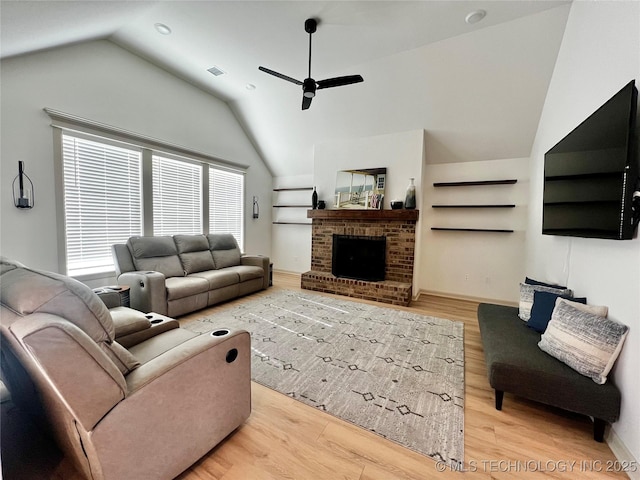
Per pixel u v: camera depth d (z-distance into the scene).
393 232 4.23
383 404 1.77
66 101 2.98
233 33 2.99
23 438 1.43
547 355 1.72
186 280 3.35
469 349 2.56
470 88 3.42
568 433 1.55
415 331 2.94
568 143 2.21
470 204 4.33
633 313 1.41
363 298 4.18
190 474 1.26
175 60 3.65
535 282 2.52
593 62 2.05
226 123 5.02
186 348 1.25
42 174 2.84
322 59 3.42
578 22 2.34
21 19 1.99
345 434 1.52
